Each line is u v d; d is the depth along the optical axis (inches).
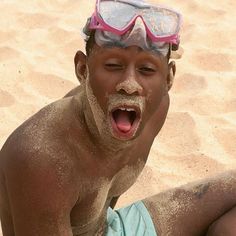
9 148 75.6
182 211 99.0
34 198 74.3
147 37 69.8
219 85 185.0
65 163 75.2
